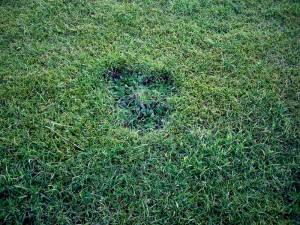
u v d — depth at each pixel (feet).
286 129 7.97
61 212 6.37
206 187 6.89
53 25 10.32
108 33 10.17
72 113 7.94
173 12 11.10
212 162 7.24
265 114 8.31
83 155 7.22
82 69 8.96
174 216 6.45
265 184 7.00
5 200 6.47
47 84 8.54
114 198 6.66
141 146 7.41
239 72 9.31
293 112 8.41
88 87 8.53
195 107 8.27
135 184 6.87
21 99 8.23
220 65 9.41
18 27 10.16
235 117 8.20
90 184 6.82
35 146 7.32
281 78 9.19
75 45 9.75
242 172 7.25
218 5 11.55
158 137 7.63
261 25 10.91
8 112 7.86
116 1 11.40
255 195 6.81
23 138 7.39
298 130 8.00
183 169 7.10
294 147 7.73
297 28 10.80
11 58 9.19
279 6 11.66
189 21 10.80
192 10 11.25
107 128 7.75
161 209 6.54
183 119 8.02
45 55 9.37
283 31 10.74
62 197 6.63
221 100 8.50
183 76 8.99
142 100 8.43
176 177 6.99
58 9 10.89
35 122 7.77
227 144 7.61
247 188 6.97
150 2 11.36
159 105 8.43
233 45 10.07
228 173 7.13
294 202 6.76
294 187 7.02
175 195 6.75
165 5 11.31
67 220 6.27
